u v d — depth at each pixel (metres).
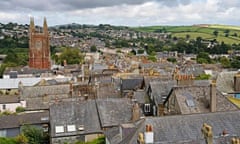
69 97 76.25
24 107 79.00
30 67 153.88
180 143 28.19
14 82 113.56
